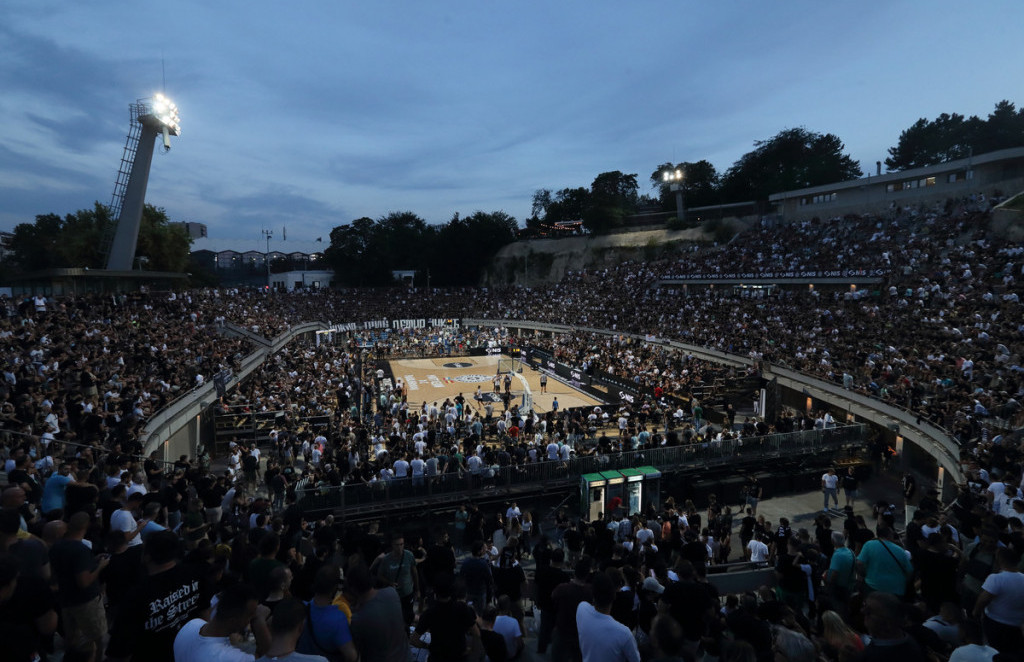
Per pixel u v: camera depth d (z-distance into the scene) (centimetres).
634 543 1288
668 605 567
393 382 4738
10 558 457
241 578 658
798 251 5456
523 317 7369
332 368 4088
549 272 9681
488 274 10569
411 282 10700
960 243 4288
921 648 489
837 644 477
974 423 1886
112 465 1266
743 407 3525
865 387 2773
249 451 2261
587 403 4097
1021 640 548
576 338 5575
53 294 3747
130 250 4244
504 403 3691
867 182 5759
